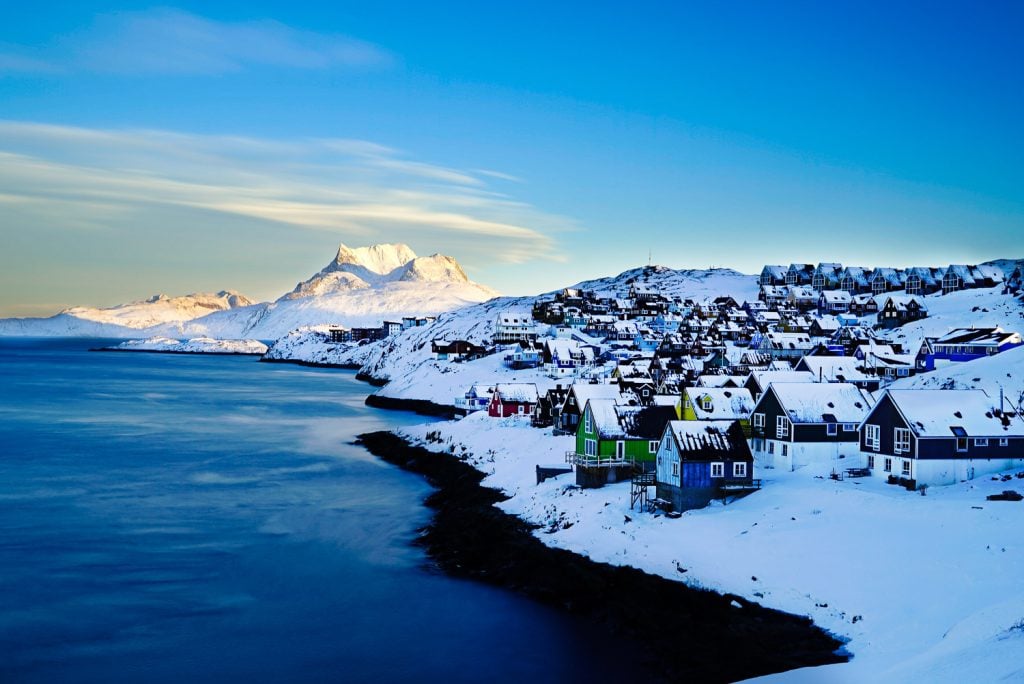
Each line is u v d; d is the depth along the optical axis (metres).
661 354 195.38
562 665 45.06
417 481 97.12
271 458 111.12
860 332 188.25
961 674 33.53
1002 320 176.12
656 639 47.34
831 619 45.72
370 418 164.00
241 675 43.72
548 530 67.38
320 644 47.91
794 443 75.88
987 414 68.38
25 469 98.00
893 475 67.69
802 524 58.09
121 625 50.09
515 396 130.25
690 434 68.25
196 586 57.41
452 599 55.75
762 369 143.62
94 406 176.88
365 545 68.56
